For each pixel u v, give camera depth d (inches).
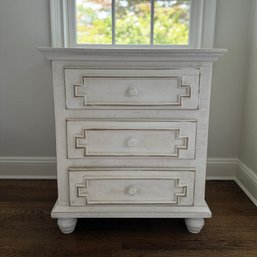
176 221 51.6
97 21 64.7
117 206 45.7
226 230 48.5
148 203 45.7
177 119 42.8
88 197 45.3
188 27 65.1
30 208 55.1
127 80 41.3
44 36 61.9
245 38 62.7
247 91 63.5
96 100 42.0
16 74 63.7
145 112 42.6
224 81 64.8
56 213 45.1
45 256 42.0
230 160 69.0
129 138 43.3
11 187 64.2
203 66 41.0
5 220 51.1
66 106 42.2
